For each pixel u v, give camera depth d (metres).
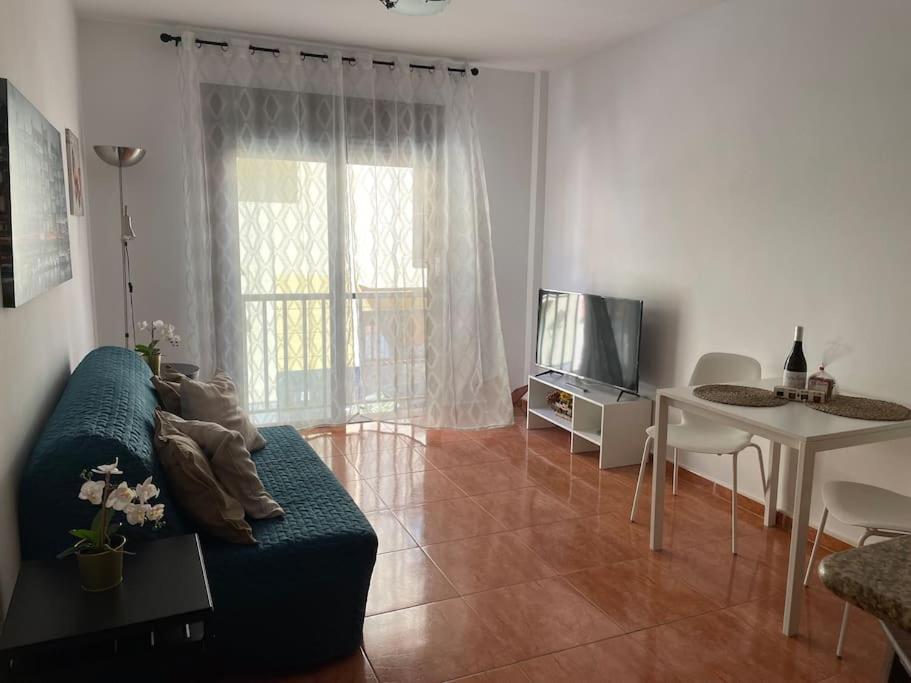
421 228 4.69
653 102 3.97
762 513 3.37
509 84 5.01
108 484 1.50
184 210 4.24
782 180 3.17
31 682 1.38
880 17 2.71
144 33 4.06
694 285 3.72
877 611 0.68
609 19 3.79
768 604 2.55
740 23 3.36
